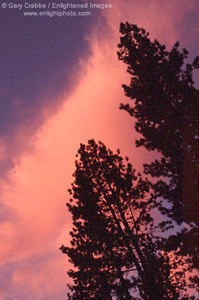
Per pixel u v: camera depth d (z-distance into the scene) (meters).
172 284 14.54
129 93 13.34
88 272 17.53
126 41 13.85
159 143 12.20
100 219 17.00
